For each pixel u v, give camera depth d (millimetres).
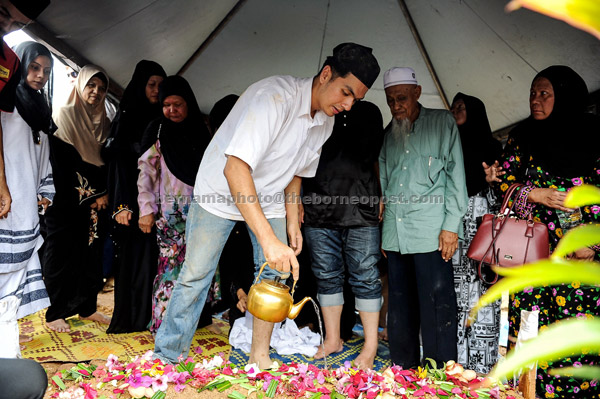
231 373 1847
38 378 1361
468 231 2721
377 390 1716
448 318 2621
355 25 4125
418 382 1843
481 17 3555
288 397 1729
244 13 4066
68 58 3664
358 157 2869
